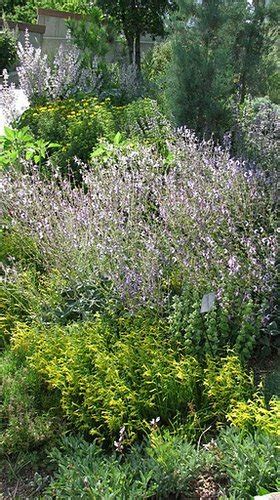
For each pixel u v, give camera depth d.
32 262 5.03
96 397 3.28
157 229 4.52
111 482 2.72
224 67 7.11
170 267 4.21
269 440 2.78
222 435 2.94
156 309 3.87
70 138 7.44
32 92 11.68
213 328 3.62
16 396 3.48
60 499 2.72
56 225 4.68
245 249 4.16
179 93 7.15
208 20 7.24
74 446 3.05
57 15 21.23
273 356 3.80
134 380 3.34
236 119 7.07
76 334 3.76
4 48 20.25
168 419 3.23
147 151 5.87
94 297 4.22
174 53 7.23
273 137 6.75
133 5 14.29
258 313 3.81
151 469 2.81
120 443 2.90
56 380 3.36
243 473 2.67
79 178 6.67
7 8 29.19
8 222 5.27
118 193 4.95
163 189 5.21
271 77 8.88
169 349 3.50
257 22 8.31
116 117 8.39
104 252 4.21
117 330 3.89
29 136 6.88
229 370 3.30
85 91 11.84
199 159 5.56
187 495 2.79
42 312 4.21
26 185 5.29
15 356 3.90
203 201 4.54
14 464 3.17
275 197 4.89
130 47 15.02
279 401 3.01
